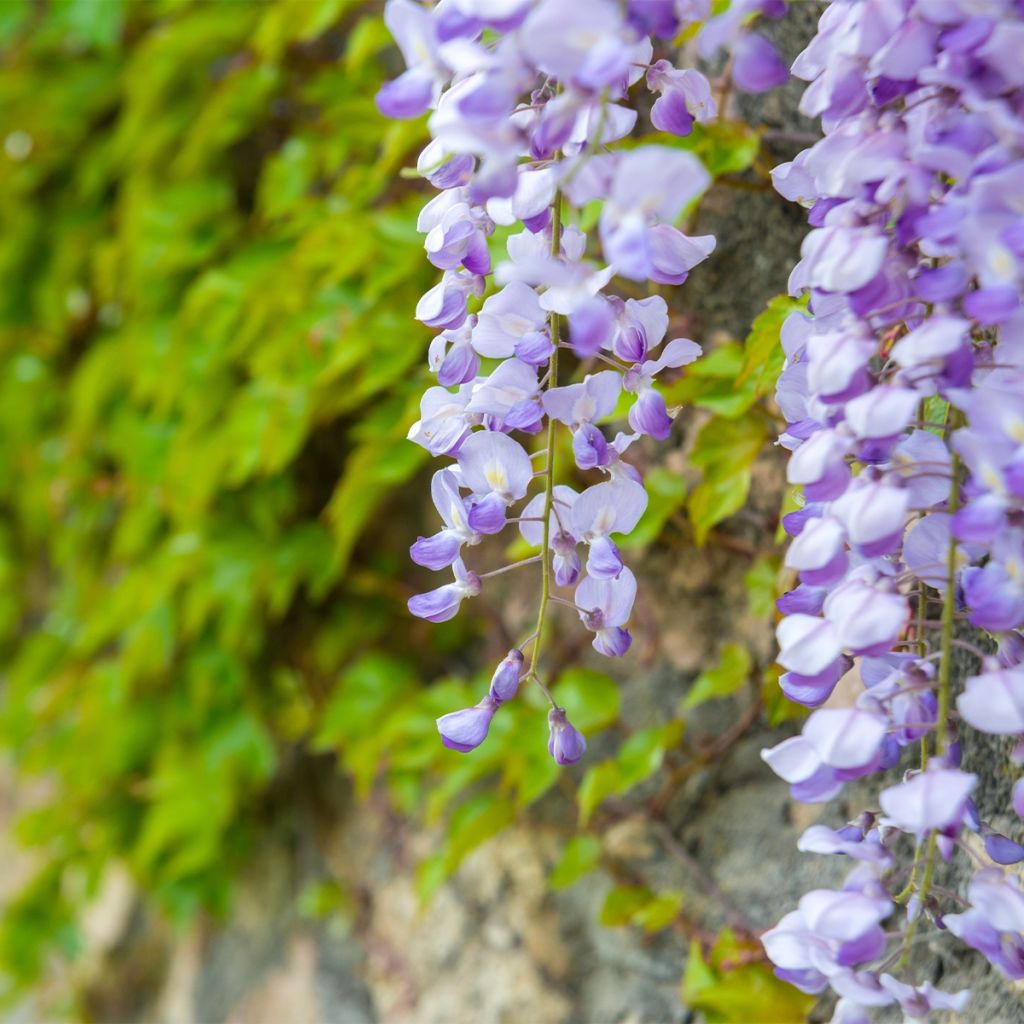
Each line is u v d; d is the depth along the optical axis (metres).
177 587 1.09
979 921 0.64
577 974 0.91
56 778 1.38
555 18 0.60
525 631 0.95
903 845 0.76
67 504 1.25
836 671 0.64
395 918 1.01
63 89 1.20
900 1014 0.76
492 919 0.95
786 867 0.82
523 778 0.86
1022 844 0.72
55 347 1.29
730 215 0.82
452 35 0.63
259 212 1.07
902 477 0.62
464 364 0.67
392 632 1.04
